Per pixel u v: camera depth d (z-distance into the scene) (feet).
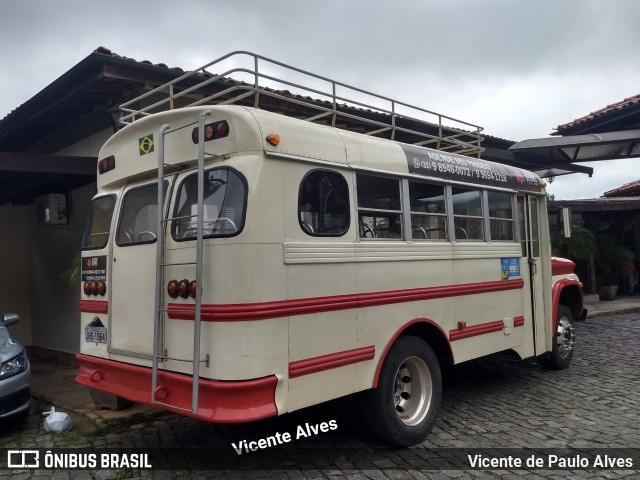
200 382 12.12
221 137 13.02
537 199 23.72
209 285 12.35
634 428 17.49
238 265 12.12
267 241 12.49
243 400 11.90
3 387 17.42
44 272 32.68
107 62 20.98
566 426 17.71
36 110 26.17
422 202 17.20
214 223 12.74
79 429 18.20
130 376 14.40
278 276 12.66
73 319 29.43
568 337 25.77
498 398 20.93
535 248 23.21
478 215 19.75
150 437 17.31
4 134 29.81
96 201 16.92
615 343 31.91
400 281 15.92
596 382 23.17
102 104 25.71
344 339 14.12
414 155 17.10
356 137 15.35
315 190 13.83
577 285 26.13
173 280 13.25
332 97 17.04
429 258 16.98
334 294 13.93
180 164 13.98
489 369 25.63
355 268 14.58
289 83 15.69
